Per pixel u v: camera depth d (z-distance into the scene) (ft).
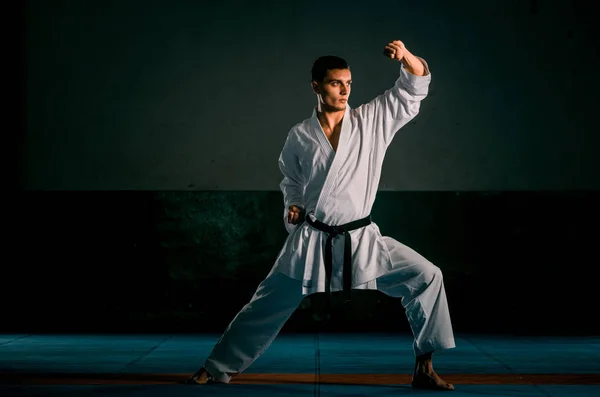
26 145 29.58
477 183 29.53
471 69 29.58
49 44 29.68
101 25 29.73
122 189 29.60
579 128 29.40
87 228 29.48
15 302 29.25
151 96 29.81
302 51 29.71
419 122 29.68
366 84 29.58
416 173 29.60
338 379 16.94
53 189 29.55
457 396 14.76
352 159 15.47
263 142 29.78
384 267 15.31
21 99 29.58
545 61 29.48
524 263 29.19
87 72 29.68
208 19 29.84
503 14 29.55
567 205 29.19
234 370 16.25
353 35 29.66
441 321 15.29
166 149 29.73
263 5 29.84
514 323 29.07
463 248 29.32
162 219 29.50
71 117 29.66
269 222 29.50
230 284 29.40
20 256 29.35
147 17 29.81
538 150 29.50
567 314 29.01
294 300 15.94
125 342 25.23
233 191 29.58
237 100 29.81
